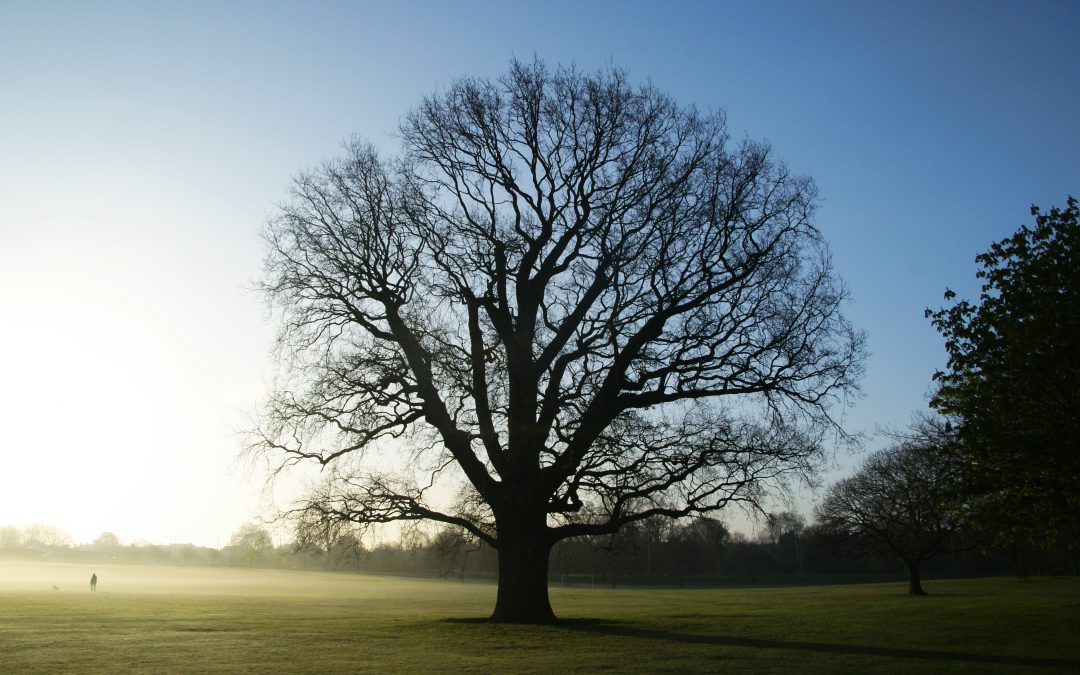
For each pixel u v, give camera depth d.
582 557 121.38
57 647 22.67
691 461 27.80
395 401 28.25
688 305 27.98
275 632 27.69
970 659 20.94
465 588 92.94
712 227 28.00
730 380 27.77
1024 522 26.38
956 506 27.41
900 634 28.22
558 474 28.56
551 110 29.36
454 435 28.16
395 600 58.91
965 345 25.06
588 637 25.59
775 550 136.88
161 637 25.84
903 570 133.50
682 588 100.00
